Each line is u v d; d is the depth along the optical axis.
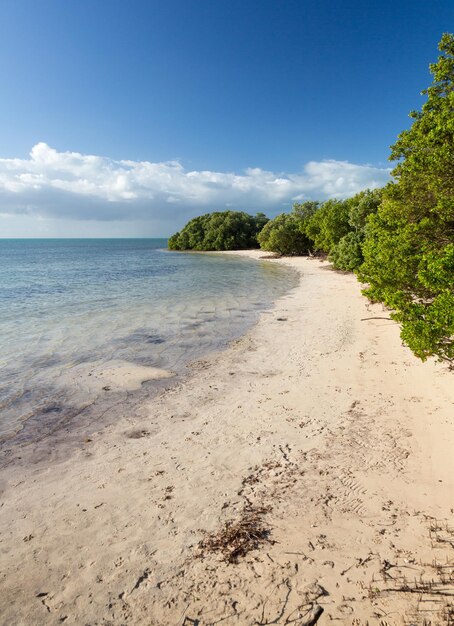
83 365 13.88
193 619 4.31
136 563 5.20
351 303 23.89
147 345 16.30
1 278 41.88
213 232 106.56
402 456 7.30
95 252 117.06
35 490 7.02
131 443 8.64
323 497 6.32
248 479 7.04
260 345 15.92
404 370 11.84
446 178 11.12
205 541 5.54
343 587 4.55
